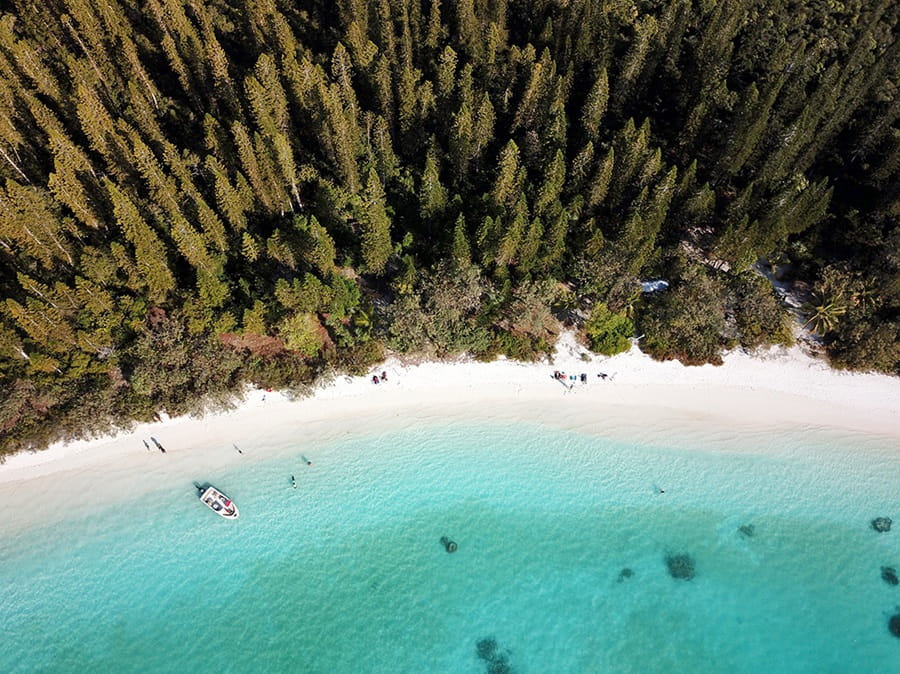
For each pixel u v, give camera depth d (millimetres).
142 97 68250
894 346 58469
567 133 74500
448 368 61125
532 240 59031
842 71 77375
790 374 62125
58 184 57250
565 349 62375
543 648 47375
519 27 90125
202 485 54438
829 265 64000
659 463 56750
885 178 67062
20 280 51438
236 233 62625
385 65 69750
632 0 94062
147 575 50188
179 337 56250
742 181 72938
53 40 79000
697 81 75375
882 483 56250
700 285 60156
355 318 60656
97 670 46281
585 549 52094
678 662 47125
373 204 56344
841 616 49562
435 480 55125
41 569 50312
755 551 52406
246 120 73125
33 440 55125
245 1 80812
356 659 46844
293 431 57562
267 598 49312
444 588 49969
